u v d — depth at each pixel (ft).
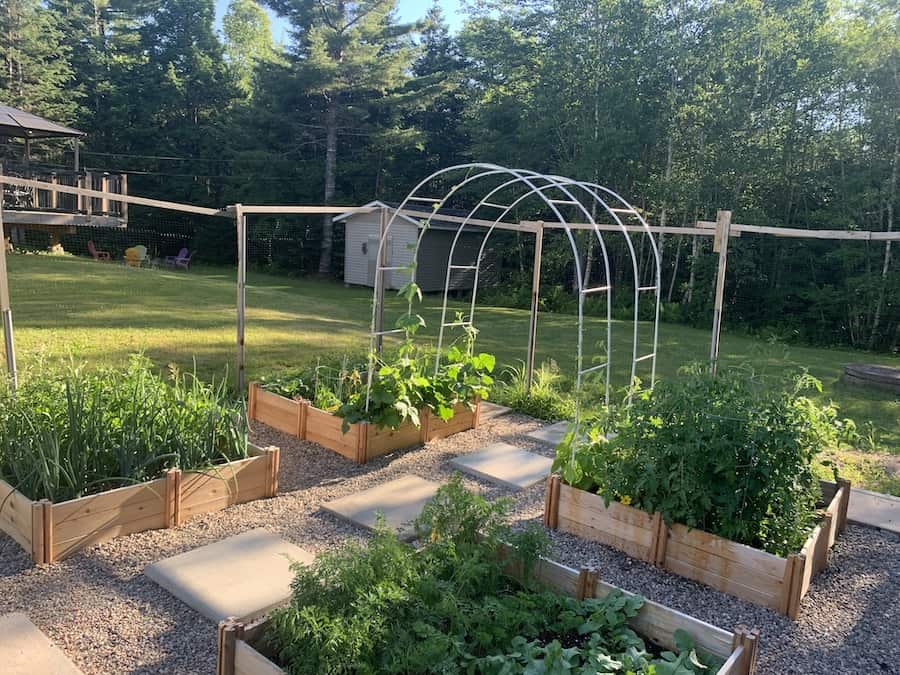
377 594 8.20
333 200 88.94
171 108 98.37
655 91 67.36
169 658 9.07
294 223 89.25
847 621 11.10
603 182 68.85
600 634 9.06
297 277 84.74
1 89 82.23
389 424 17.34
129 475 12.73
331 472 16.42
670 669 7.93
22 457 12.28
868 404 29.19
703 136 64.59
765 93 65.36
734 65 64.18
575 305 65.51
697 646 8.87
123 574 11.14
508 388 24.47
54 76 85.35
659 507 12.28
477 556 9.46
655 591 11.72
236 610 10.04
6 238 67.77
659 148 67.72
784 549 11.88
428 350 25.45
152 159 94.27
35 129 57.67
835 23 66.49
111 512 12.10
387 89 91.97
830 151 63.05
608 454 13.30
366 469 16.79
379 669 7.76
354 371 19.42
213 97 101.91
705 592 11.77
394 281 70.23
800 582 10.97
